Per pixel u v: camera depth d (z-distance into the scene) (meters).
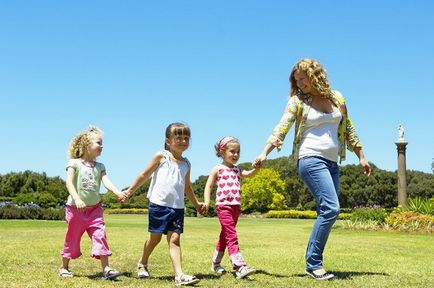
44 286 4.07
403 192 25.84
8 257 6.23
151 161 4.85
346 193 68.31
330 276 4.72
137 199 61.75
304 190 67.81
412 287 4.25
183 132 4.85
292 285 4.34
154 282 4.46
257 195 58.53
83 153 5.03
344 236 14.09
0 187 49.19
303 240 10.93
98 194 4.98
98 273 5.09
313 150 5.00
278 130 5.08
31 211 27.75
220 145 5.49
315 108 5.08
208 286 4.25
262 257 6.75
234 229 5.20
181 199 4.80
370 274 5.09
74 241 4.85
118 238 10.91
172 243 4.66
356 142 5.33
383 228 18.94
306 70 5.03
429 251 8.26
